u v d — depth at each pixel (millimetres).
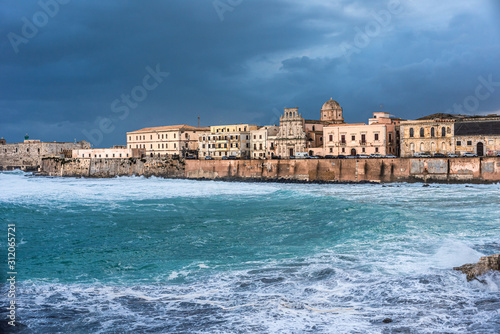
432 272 25422
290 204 63562
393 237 35875
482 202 61875
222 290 24281
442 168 98500
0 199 72938
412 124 109500
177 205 65312
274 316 19984
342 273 26156
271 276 26484
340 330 18297
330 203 60531
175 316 20594
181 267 30094
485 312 19750
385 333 17922
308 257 30828
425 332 17922
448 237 35375
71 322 20109
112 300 23125
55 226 47469
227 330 18625
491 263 24344
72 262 32438
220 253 34188
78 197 77312
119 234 42969
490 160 93812
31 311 21516
